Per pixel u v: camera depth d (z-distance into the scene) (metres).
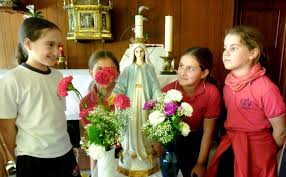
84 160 1.26
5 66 2.40
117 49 2.45
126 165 0.91
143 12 2.40
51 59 0.90
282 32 2.67
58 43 0.91
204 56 1.05
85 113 0.75
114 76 0.74
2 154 0.91
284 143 1.04
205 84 1.10
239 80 0.95
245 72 0.95
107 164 0.80
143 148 0.91
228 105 1.02
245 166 0.93
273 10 2.62
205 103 1.08
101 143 0.70
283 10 2.61
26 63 0.91
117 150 0.92
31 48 0.88
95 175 0.90
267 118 0.93
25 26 0.87
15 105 0.86
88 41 2.40
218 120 1.16
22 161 0.89
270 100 0.88
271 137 0.96
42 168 0.92
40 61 0.89
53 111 0.92
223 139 1.06
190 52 1.06
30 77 0.88
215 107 1.08
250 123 0.95
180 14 2.46
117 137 0.72
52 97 0.92
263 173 0.94
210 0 2.45
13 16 2.31
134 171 0.90
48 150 0.92
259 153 0.95
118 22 2.40
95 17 2.15
